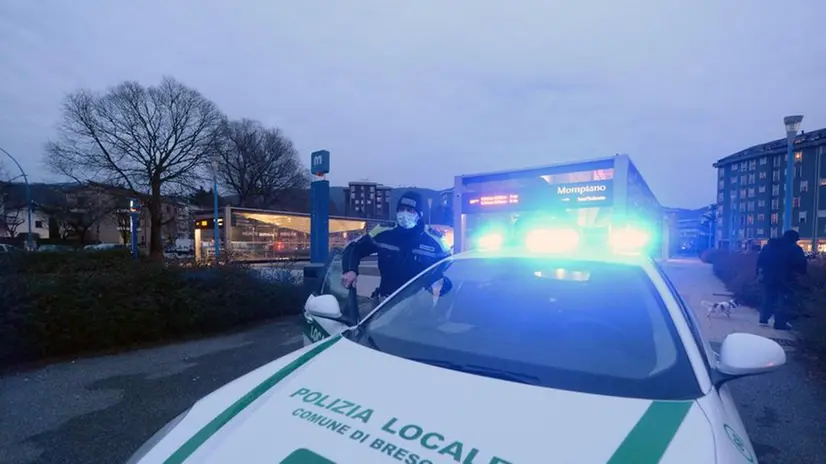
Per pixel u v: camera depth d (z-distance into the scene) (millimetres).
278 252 33031
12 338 5176
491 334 2244
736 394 4637
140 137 40469
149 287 6594
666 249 12609
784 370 5391
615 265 2580
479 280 2791
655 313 2174
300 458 1366
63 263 7281
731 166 91750
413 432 1439
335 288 5246
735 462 1344
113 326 6043
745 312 9852
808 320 5684
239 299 7543
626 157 6598
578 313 2324
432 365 1945
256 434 1508
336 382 1814
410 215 3990
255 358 5770
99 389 4566
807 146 73438
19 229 64500
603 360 1928
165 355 5879
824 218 70625
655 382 1744
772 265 7922
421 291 2795
